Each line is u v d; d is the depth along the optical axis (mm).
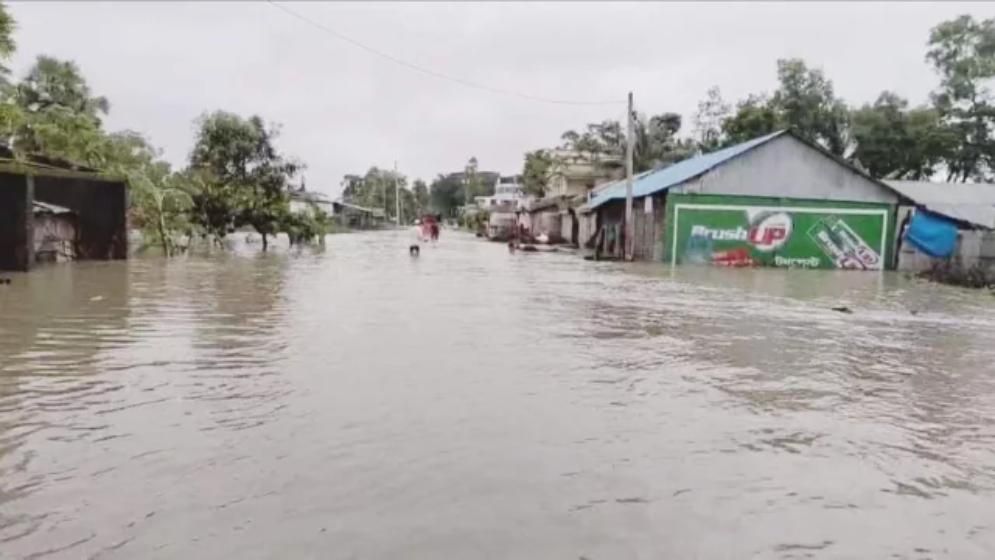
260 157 35969
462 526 3707
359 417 5555
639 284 17969
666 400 6371
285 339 8844
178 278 17094
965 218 29125
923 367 8180
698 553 3504
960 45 43125
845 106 44250
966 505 4219
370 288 15414
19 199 18453
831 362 8336
